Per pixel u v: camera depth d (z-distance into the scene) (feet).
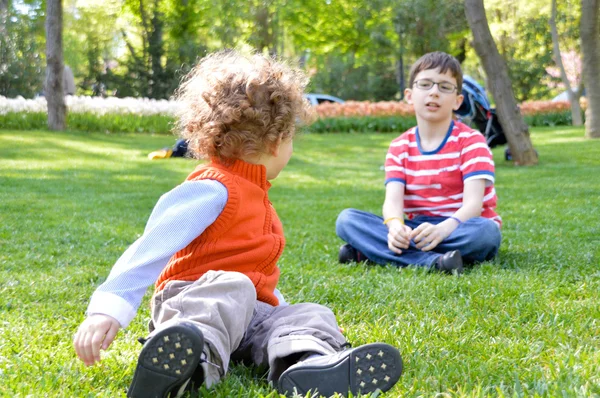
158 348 5.20
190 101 6.93
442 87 12.82
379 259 12.53
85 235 15.65
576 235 15.37
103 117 51.03
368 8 83.46
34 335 7.82
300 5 83.87
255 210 6.68
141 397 5.36
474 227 12.14
